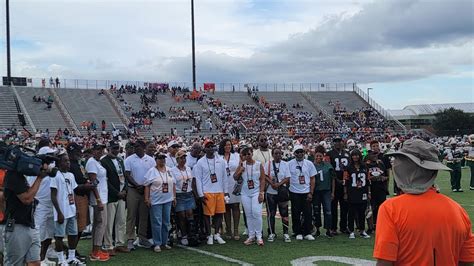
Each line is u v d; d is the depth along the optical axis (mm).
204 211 9742
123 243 9188
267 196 10039
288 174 10055
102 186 8586
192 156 10867
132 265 8047
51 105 43281
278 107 53438
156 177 9195
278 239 10227
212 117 48125
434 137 46719
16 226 5414
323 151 10383
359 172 10133
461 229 2861
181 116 46344
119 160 9258
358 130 46906
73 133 38125
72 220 7879
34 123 39906
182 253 8961
